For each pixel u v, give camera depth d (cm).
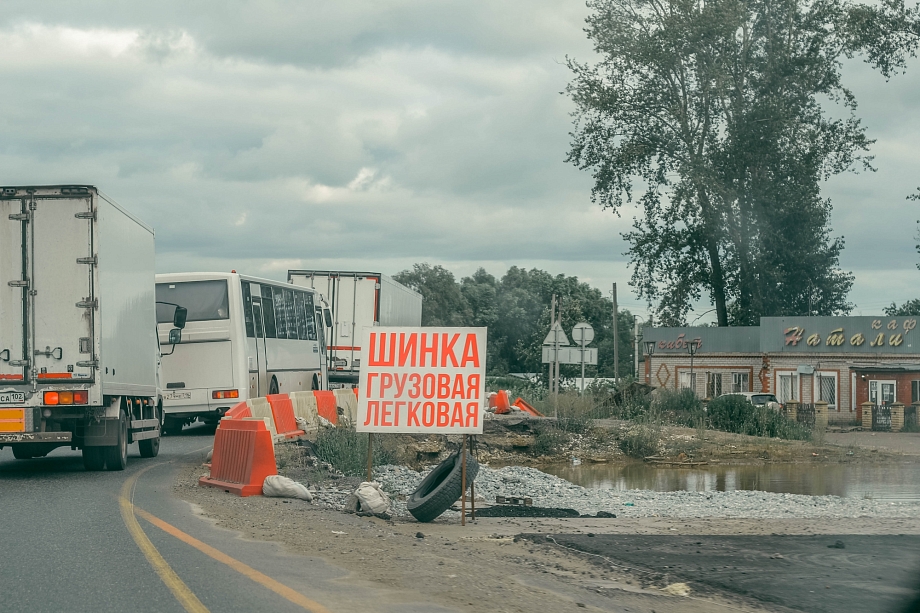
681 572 805
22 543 871
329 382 3466
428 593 677
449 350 1104
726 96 5566
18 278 1480
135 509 1119
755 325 5912
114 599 642
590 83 5797
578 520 1206
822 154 5866
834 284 6331
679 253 6106
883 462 2738
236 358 2414
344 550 853
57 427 1517
